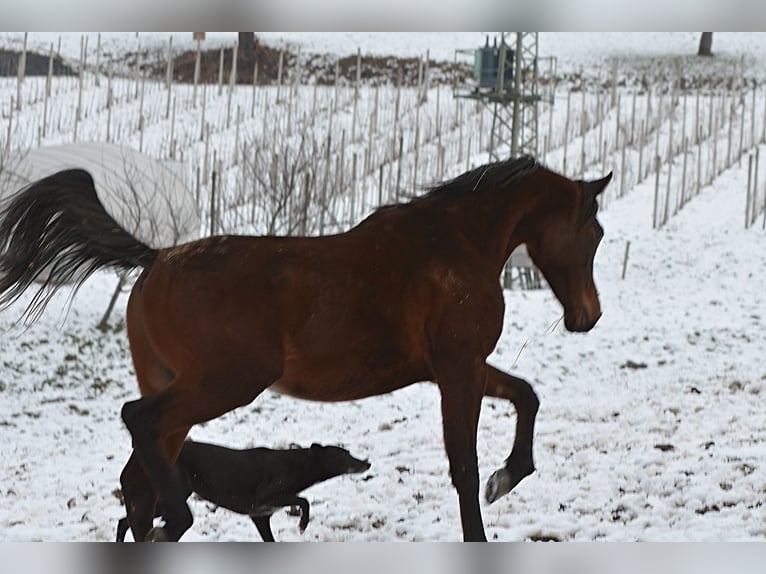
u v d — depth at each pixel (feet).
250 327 23.02
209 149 148.15
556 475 36.91
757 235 130.31
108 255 24.56
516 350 75.61
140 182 77.15
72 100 164.14
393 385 24.89
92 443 48.88
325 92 178.09
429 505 33.65
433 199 26.30
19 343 70.90
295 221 85.81
